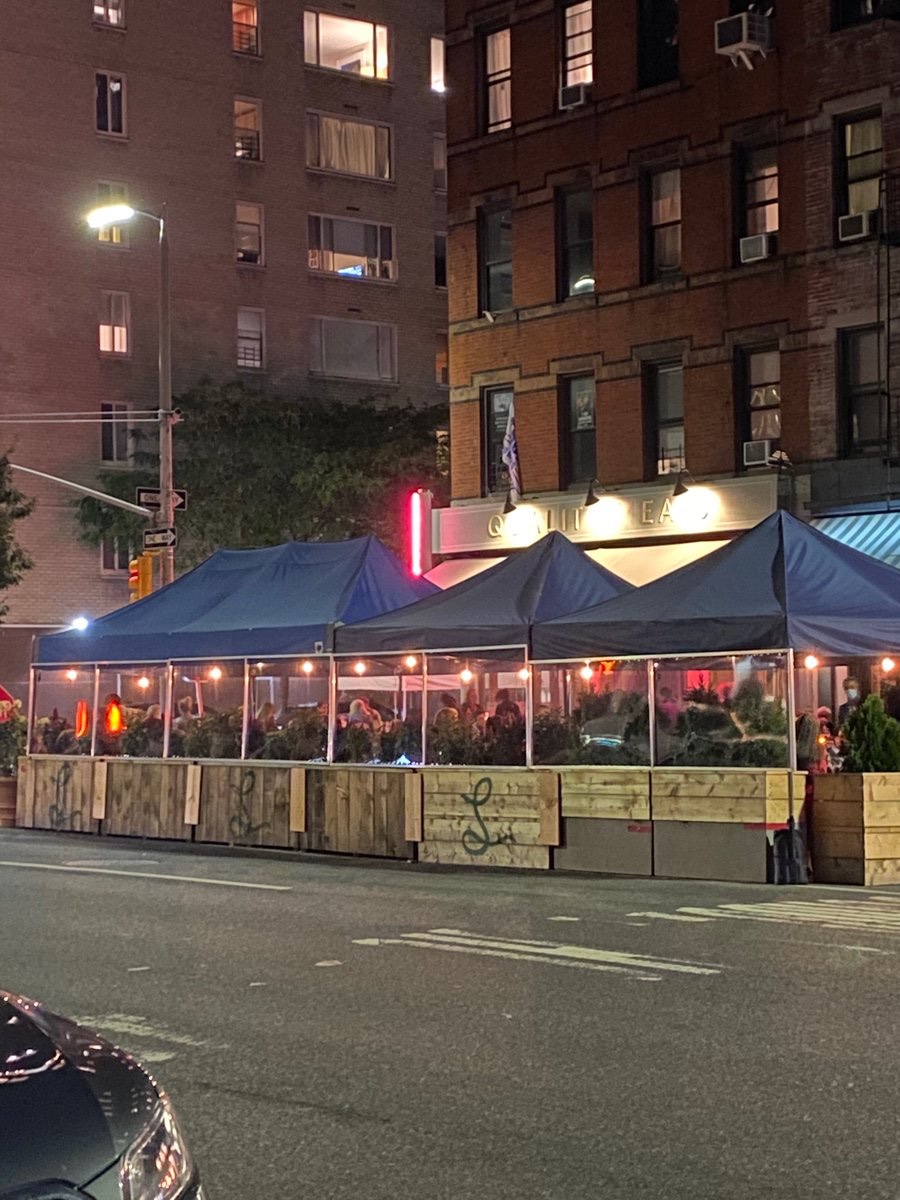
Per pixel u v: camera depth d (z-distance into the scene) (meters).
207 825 20.17
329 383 49.38
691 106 26.59
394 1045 8.00
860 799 15.02
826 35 24.94
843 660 19.95
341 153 49.94
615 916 12.65
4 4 44.06
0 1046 4.04
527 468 28.97
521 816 16.97
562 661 17.22
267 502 44.00
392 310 50.72
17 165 44.19
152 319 46.28
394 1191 5.71
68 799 22.16
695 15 26.55
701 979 9.66
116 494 44.22
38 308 44.44
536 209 28.94
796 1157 5.97
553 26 28.69
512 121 29.33
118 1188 3.57
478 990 9.41
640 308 27.31
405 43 51.19
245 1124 6.61
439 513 30.30
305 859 18.12
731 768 15.51
